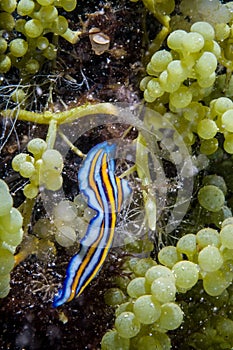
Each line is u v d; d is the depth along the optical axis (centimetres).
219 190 20
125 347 18
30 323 20
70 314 20
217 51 19
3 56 20
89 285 20
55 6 20
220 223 20
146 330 18
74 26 21
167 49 21
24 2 19
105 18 21
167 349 18
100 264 19
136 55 21
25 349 20
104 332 20
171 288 18
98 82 21
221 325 19
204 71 19
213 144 20
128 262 20
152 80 19
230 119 19
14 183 21
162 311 18
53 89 21
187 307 20
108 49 21
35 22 20
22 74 20
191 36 18
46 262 20
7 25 20
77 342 20
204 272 18
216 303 20
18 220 17
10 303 20
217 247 18
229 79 20
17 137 21
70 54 21
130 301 19
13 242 17
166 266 19
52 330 20
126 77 21
